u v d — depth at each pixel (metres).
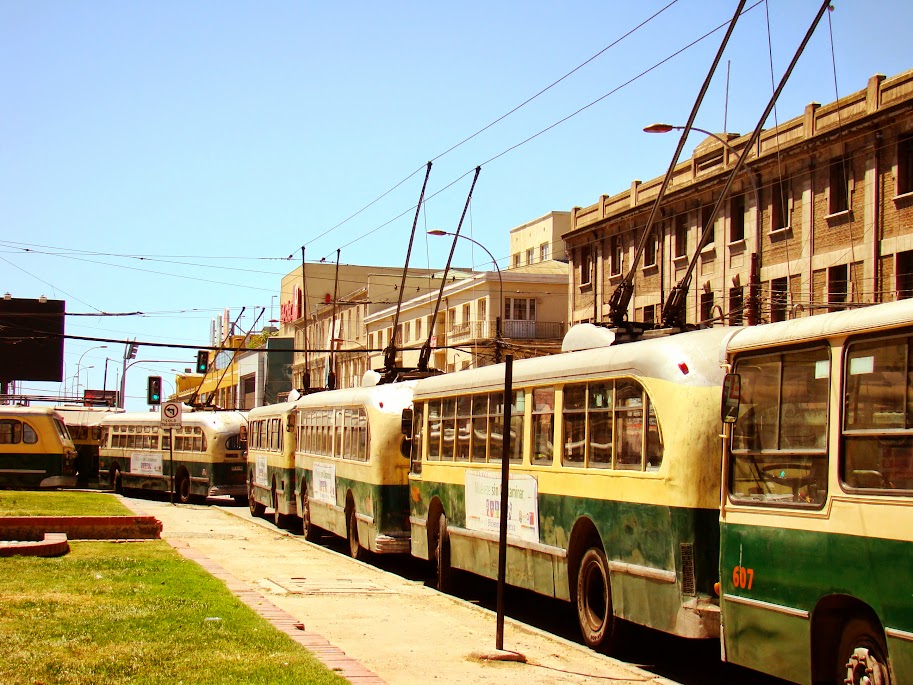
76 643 9.92
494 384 15.55
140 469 43.59
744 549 9.42
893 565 7.63
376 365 75.06
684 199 41.56
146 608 12.14
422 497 18.47
